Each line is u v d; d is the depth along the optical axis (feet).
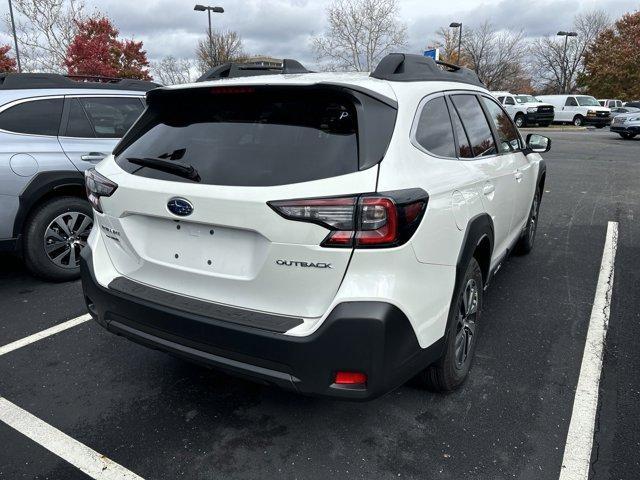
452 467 7.95
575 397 9.69
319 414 9.30
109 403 9.73
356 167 7.03
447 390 9.61
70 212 15.55
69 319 13.33
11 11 74.74
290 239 6.98
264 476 7.84
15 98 14.69
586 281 15.65
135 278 8.91
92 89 16.44
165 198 7.92
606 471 7.83
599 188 32.27
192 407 9.59
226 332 7.38
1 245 14.23
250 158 7.57
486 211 10.34
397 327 7.11
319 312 7.16
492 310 13.57
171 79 152.56
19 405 9.65
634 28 158.71
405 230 7.08
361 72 10.05
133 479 7.80
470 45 153.99
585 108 102.27
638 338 12.01
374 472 7.89
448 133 9.53
